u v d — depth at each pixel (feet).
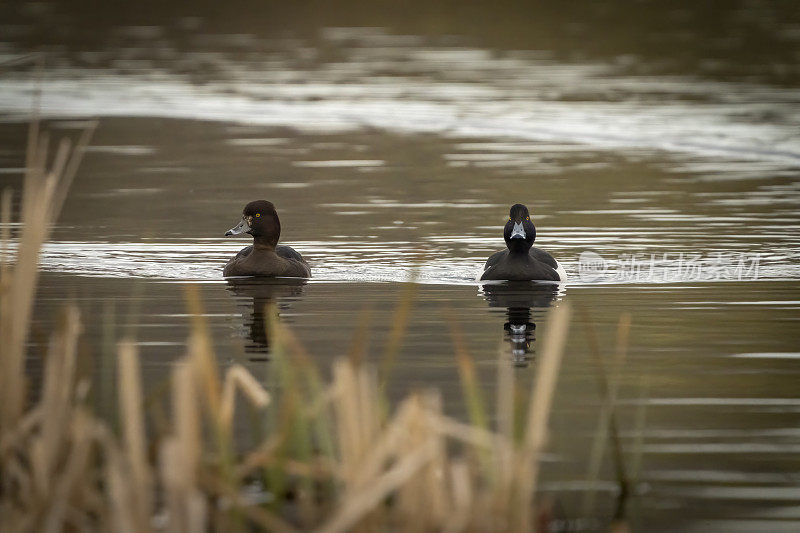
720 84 142.20
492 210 74.64
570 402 34.86
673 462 29.99
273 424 28.07
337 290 52.95
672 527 26.25
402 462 23.09
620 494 28.02
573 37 192.75
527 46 183.73
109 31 199.31
